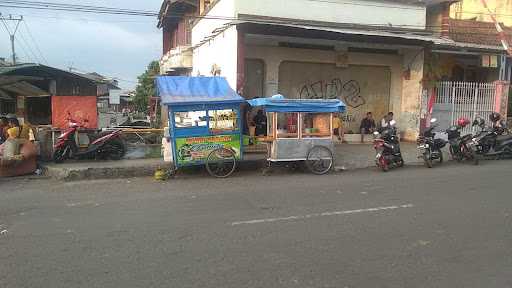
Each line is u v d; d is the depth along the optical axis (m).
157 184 10.50
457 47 18.36
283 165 12.47
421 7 18.23
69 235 6.32
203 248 5.71
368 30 17.03
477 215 7.26
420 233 6.32
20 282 4.71
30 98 18.55
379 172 11.95
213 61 18.08
